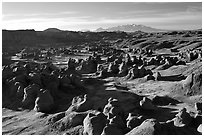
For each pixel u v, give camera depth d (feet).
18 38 339.36
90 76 115.55
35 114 67.46
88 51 254.88
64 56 214.07
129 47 302.45
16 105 75.36
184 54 159.63
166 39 301.22
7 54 219.82
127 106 68.74
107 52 223.92
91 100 74.23
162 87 86.99
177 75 101.96
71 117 59.16
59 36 405.80
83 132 53.06
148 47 272.92
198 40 254.88
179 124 51.01
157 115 63.21
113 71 116.88
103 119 52.80
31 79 85.15
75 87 88.28
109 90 85.40
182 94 77.56
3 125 61.82
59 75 95.20
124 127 51.57
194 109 65.10
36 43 346.54
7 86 84.84
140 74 106.32
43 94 70.85
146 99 67.10
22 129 58.54
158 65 130.52
